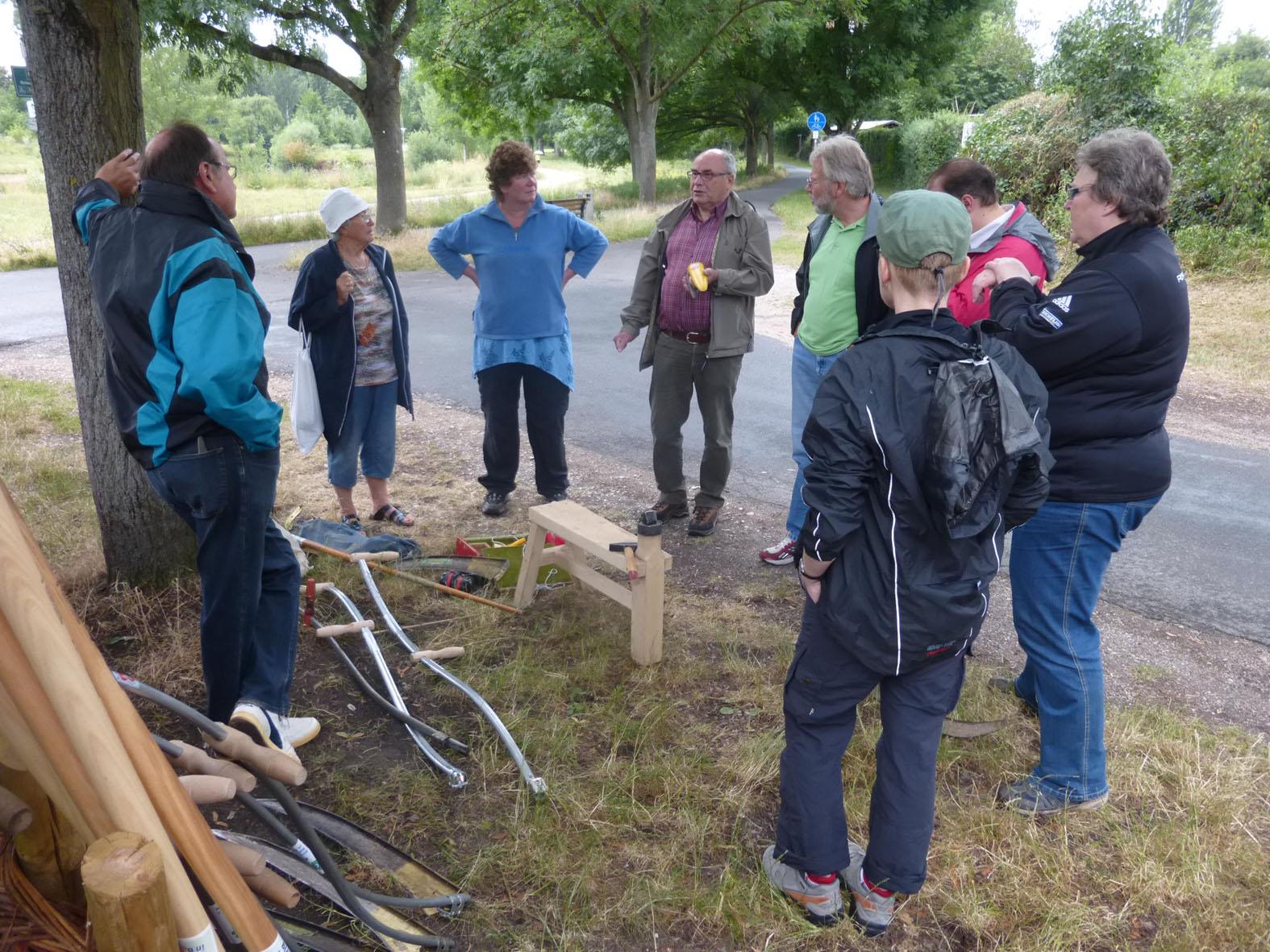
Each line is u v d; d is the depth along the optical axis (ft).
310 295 14.10
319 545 13.85
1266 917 7.67
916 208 6.48
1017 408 6.29
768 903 7.84
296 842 7.55
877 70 101.09
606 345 32.01
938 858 8.40
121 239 8.24
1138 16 46.65
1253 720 10.77
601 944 7.43
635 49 77.46
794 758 7.50
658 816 8.82
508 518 16.38
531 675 11.21
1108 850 8.51
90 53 10.98
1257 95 43.96
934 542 6.56
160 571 12.78
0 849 4.39
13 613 3.77
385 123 65.05
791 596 13.65
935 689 7.11
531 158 14.43
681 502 16.62
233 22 52.80
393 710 10.22
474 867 8.01
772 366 28.84
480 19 71.31
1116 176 8.04
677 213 15.24
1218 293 36.91
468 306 39.68
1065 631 8.80
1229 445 21.77
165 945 3.68
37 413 22.35
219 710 9.14
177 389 8.02
